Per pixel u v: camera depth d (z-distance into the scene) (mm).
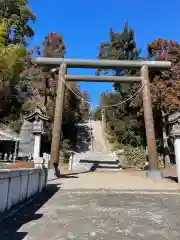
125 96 26453
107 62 15766
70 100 24641
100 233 3871
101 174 14078
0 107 21562
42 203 6332
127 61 15844
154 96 19062
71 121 27344
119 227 4234
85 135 31078
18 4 29000
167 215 5176
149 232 3969
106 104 30469
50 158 13805
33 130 13562
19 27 28578
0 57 9727
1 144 19594
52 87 24109
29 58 27031
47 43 27109
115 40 28953
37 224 4301
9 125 23062
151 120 14375
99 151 26938
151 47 22000
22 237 3572
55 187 9531
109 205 6246
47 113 21953
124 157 22062
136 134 25281
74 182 10836
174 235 3820
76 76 15789
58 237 3627
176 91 18891
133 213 5352
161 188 9641
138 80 15734
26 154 19359
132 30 28469
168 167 18656
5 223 4266
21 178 6148
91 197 7523
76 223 4453
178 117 10727
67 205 6164
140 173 14836
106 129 33312
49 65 16000
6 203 5078
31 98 27234
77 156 23000
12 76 10227
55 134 14398
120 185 10234
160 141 21531
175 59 20406
